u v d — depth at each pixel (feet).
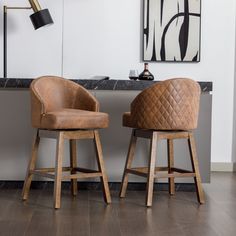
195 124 12.16
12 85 13.53
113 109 13.71
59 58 17.58
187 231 9.36
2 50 17.43
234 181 15.78
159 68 17.72
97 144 12.03
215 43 17.78
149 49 17.60
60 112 11.57
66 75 17.61
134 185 13.94
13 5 17.34
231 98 17.92
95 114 11.72
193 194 13.43
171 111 11.69
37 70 17.53
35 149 12.23
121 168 13.83
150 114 11.75
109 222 10.00
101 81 13.61
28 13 17.43
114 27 17.63
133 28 17.65
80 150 13.78
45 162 13.75
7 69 17.48
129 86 13.64
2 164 13.80
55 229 9.37
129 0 17.61
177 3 17.57
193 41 17.62
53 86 12.65
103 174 12.03
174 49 17.62
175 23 17.58
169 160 13.30
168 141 13.32
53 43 17.56
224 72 17.84
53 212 10.87
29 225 9.66
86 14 17.57
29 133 13.76
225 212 11.11
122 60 17.65
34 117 11.82
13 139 13.78
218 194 13.43
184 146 13.83
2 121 13.73
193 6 17.60
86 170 12.63
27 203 11.82
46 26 17.24
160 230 9.41
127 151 13.80
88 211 11.03
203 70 17.78
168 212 11.05
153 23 17.53
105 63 17.63
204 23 17.78
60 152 11.39
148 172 11.78
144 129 12.19
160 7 17.53
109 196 12.01
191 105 11.89
